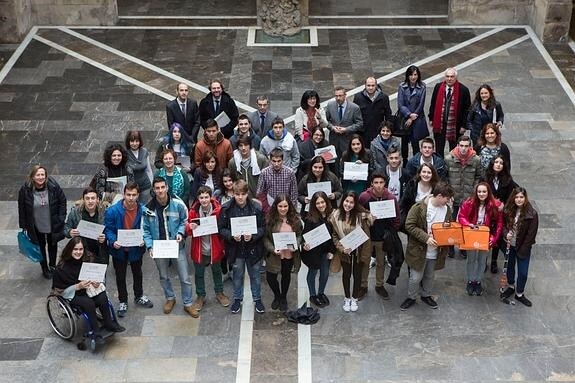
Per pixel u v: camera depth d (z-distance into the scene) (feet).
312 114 46.83
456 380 35.58
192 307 39.88
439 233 37.86
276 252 38.04
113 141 57.06
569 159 54.29
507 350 37.37
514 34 75.31
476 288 41.14
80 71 68.18
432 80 66.39
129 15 80.33
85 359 36.94
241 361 36.86
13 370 36.27
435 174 39.63
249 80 66.39
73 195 50.52
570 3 71.61
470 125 48.29
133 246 38.34
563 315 39.73
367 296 41.16
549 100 62.69
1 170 53.26
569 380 35.58
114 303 40.86
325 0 84.28
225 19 79.15
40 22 77.51
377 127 49.11
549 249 44.86
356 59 70.38
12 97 63.46
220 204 40.24
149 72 68.03
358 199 39.22
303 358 36.99
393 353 37.24
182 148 46.37
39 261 42.01
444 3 83.15
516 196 38.29
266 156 43.93
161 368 36.42
